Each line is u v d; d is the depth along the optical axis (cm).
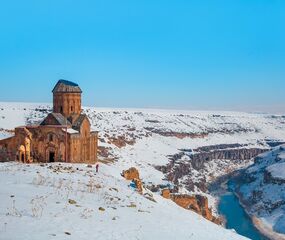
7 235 2367
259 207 18238
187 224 3975
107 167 9000
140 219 3475
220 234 3962
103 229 2825
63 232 2577
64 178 5041
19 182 4241
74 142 8575
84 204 3509
